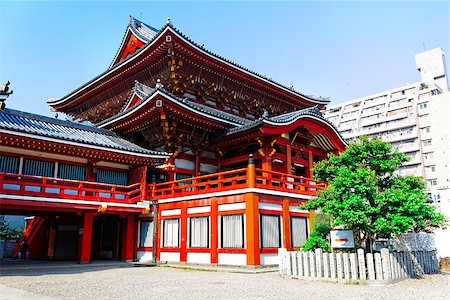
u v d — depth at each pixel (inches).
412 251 738.8
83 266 882.8
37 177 853.2
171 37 1162.0
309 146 1264.8
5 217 1843.0
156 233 1020.5
